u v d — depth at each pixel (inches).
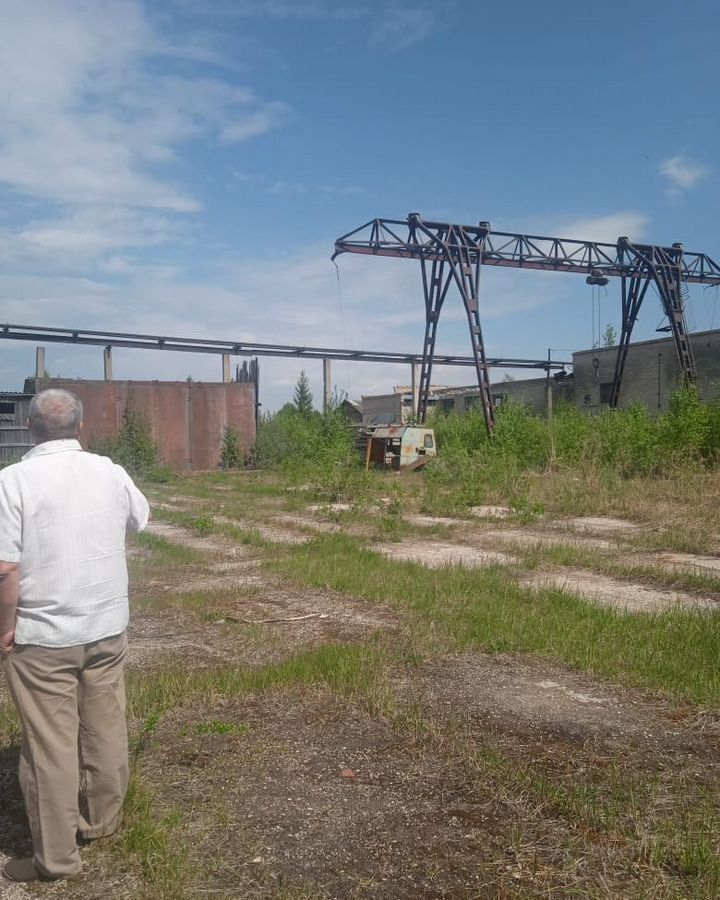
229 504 711.7
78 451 135.9
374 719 193.2
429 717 194.4
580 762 169.6
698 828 139.3
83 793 150.0
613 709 202.2
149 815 143.1
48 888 124.6
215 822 142.9
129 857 131.5
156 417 1200.8
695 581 353.4
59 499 128.3
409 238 1210.6
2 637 125.1
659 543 465.7
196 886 123.6
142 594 337.7
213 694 207.5
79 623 128.0
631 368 1601.9
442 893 122.5
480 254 1232.2
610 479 711.7
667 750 176.4
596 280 1366.9
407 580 351.3
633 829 140.2
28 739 126.3
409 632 270.8
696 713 198.2
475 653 250.7
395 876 126.9
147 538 480.4
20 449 1086.4
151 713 195.9
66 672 128.6
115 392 1172.5
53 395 135.7
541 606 303.4
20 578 126.3
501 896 121.7
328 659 233.1
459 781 159.9
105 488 134.6
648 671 225.0
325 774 163.3
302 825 142.6
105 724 134.3
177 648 257.1
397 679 225.1
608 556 423.8
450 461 866.1
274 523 581.0
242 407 1263.5
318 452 950.4
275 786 157.8
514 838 137.2
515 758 171.3
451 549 462.9
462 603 309.1
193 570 396.5
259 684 214.1
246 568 399.2
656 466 813.2
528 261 1290.6
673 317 1405.0
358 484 727.1
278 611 308.3
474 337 1202.0
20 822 144.8
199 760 169.5
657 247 1400.1
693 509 575.5
